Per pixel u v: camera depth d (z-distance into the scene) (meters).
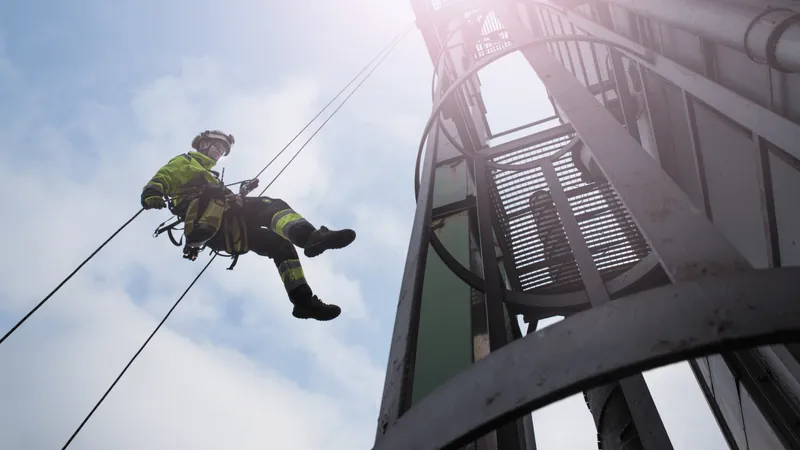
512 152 5.32
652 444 3.27
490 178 5.23
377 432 1.64
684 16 2.73
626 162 1.71
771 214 3.50
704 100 3.56
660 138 5.06
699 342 1.14
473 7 4.82
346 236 3.23
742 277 1.20
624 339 1.20
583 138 1.92
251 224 3.86
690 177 4.80
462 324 4.97
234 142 4.93
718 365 5.14
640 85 5.20
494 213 5.24
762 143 3.40
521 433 4.04
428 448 1.33
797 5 2.24
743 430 4.95
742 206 3.97
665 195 1.55
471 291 5.30
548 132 5.23
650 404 3.44
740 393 4.68
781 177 3.33
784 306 1.13
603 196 5.13
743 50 2.44
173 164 3.97
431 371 4.60
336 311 3.74
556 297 3.83
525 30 3.56
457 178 6.99
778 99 2.98
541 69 2.52
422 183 2.98
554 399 1.21
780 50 2.23
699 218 1.45
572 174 5.22
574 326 1.29
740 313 1.15
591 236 5.20
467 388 1.34
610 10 4.92
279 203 3.73
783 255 3.51
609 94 6.21
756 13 2.31
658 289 1.25
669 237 1.44
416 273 2.16
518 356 1.31
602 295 3.15
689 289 1.22
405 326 1.93
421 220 2.53
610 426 3.68
